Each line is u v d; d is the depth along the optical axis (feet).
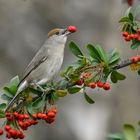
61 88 27.40
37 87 28.60
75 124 61.46
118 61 27.04
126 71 60.49
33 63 35.70
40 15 62.85
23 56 62.85
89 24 63.72
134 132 27.30
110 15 62.59
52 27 63.52
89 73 27.02
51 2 62.95
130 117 59.41
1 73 61.36
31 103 27.61
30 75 35.60
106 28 62.54
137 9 27.66
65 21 63.72
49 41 36.42
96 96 60.54
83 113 61.67
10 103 27.63
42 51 36.01
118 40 61.21
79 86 27.27
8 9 60.59
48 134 62.44
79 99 62.59
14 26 62.39
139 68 27.40
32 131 62.44
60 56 36.27
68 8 63.82
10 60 62.39
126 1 37.14
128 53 60.03
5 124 27.84
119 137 28.19
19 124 27.43
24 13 61.87
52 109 27.50
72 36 63.72
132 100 59.93
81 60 26.76
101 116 60.39
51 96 27.43
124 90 60.18
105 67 26.91
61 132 61.98
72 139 61.46
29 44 63.10
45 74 35.60
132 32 27.58
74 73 26.99
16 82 28.53
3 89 27.89
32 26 63.10
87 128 60.44
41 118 27.20
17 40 62.85
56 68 36.11
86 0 63.98
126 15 27.55
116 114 59.93
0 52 62.23
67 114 62.23
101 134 59.67
